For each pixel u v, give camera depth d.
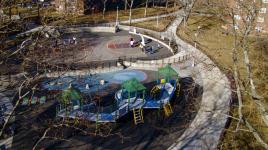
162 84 56.16
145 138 43.78
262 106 28.25
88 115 46.72
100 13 98.50
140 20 94.44
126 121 47.25
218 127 45.25
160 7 109.06
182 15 91.94
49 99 51.00
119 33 85.38
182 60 67.75
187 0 86.81
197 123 46.62
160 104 50.09
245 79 40.88
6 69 53.62
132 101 50.34
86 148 41.44
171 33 84.25
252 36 49.62
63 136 43.28
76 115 45.12
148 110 50.00
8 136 42.56
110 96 53.62
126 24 90.62
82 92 53.66
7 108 48.00
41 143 41.62
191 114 48.94
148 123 46.97
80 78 50.59
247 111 47.66
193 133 44.41
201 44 74.88
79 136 43.41
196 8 87.00
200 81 59.09
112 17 95.75
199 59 63.88
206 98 53.41
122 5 108.81
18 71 53.47
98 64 65.25
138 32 85.38
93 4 97.62
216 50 67.00
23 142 41.72
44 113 47.78
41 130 44.06
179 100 53.31
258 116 45.91
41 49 43.53
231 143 41.31
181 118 48.12
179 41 78.56
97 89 55.56
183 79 60.47
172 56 69.75
